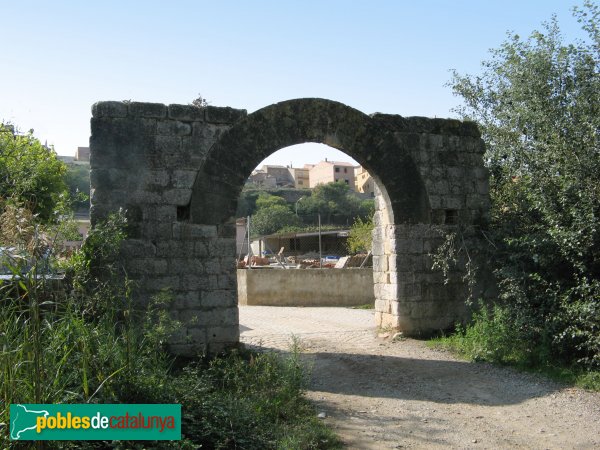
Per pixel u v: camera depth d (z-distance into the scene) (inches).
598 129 378.0
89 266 352.5
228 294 393.7
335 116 433.7
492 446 241.1
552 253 392.5
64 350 215.2
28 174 595.5
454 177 473.7
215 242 395.2
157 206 386.3
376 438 249.8
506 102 541.3
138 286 376.2
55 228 316.2
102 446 197.9
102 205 375.9
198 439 218.1
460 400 308.0
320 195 2834.6
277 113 418.6
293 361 311.6
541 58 462.9
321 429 250.8
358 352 419.5
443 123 472.7
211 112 402.0
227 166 402.9
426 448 238.5
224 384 307.7
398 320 454.0
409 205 456.8
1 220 222.7
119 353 233.1
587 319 341.7
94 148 378.6
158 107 390.9
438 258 456.4
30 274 204.1
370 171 452.4
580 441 246.1
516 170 488.7
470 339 407.8
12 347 201.0
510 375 354.0
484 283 470.9
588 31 424.5
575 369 346.9
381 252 481.4
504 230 458.3
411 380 346.3
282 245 1624.0
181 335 380.8
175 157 392.2
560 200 377.1
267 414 262.8
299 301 746.2
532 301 402.6
